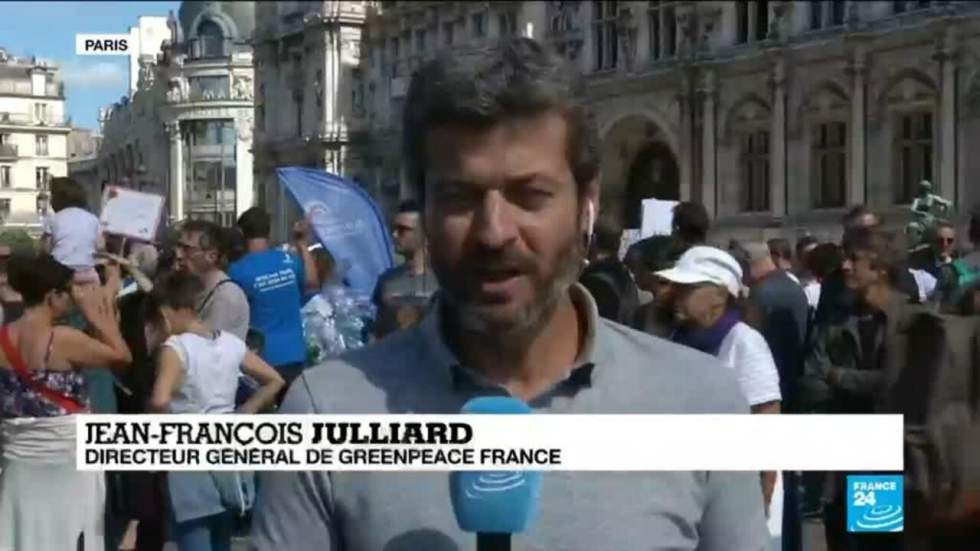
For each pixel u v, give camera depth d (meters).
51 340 8.15
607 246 10.78
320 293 13.45
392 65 35.78
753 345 8.98
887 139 34.28
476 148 3.23
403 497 3.38
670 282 9.19
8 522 8.23
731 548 3.56
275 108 23.86
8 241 9.10
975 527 7.99
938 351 7.88
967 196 24.97
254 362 9.66
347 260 13.55
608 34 45.47
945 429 7.88
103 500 8.67
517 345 3.43
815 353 9.73
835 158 37.03
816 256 11.94
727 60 40.06
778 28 38.47
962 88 30.23
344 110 28.08
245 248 12.00
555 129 3.27
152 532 9.90
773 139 38.69
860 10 35.56
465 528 3.26
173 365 9.00
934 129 31.77
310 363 13.10
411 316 10.86
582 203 3.45
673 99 42.03
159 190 12.30
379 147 24.75
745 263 14.57
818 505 10.95
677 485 3.45
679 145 41.78
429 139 3.28
